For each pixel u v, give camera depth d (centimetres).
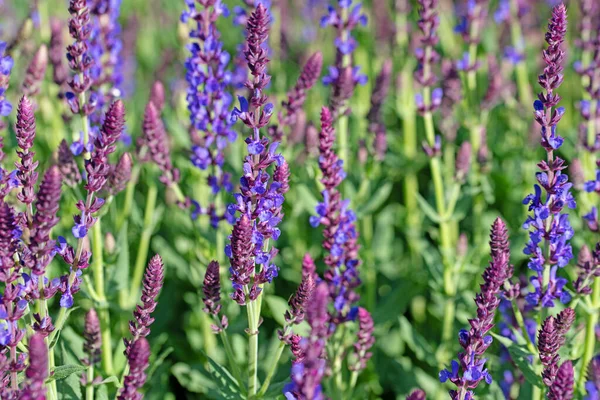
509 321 106
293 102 110
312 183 120
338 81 113
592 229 104
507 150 136
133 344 93
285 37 143
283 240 128
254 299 96
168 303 121
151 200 117
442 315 122
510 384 106
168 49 154
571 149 128
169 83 150
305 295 96
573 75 150
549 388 95
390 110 159
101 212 106
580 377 102
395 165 130
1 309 90
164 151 110
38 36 132
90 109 102
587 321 104
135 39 160
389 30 152
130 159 106
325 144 100
